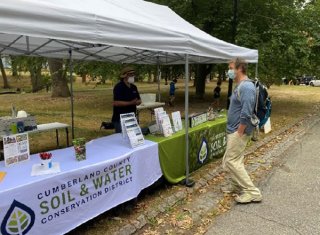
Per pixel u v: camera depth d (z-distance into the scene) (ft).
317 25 45.83
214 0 47.11
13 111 20.65
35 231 9.48
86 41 9.50
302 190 15.69
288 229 11.89
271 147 24.70
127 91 18.43
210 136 19.66
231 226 12.14
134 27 11.19
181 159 16.55
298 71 46.78
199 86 61.87
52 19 8.54
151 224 12.32
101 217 12.71
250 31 42.68
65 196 10.26
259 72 42.29
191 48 14.79
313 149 24.13
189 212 13.29
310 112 46.52
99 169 11.35
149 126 16.52
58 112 45.80
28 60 64.23
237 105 13.61
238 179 14.25
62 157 12.16
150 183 14.20
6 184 9.12
